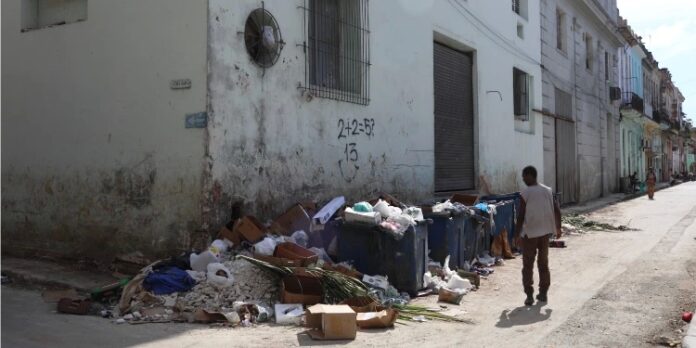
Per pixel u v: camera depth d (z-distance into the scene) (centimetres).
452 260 828
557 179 2142
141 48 780
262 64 795
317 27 936
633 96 3334
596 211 2075
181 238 733
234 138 751
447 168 1359
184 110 734
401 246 707
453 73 1411
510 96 1700
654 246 1143
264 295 625
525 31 1845
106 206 813
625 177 3306
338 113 948
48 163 885
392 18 1110
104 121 820
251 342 511
